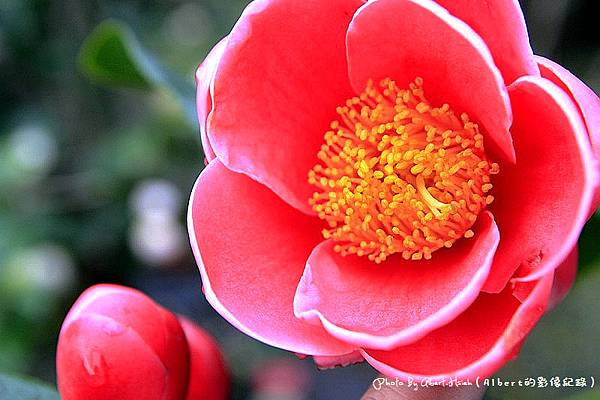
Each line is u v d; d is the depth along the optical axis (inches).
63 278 23.6
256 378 22.2
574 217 8.5
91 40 12.2
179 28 28.4
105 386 9.7
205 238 9.8
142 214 25.0
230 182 10.0
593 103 8.7
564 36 22.7
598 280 19.0
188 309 24.9
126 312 9.8
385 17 9.3
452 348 9.0
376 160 9.8
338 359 9.4
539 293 8.6
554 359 17.9
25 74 25.9
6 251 22.6
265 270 9.8
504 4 8.8
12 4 24.9
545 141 9.0
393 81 9.7
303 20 9.7
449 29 8.9
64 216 25.1
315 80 9.9
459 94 9.4
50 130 25.8
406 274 9.6
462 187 9.5
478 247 9.2
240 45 9.6
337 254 9.8
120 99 26.4
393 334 8.9
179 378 10.0
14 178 23.9
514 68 9.0
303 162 10.0
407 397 9.4
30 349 22.4
